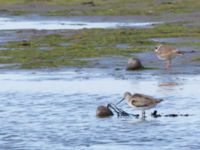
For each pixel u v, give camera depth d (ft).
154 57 118.93
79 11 201.36
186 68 110.63
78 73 109.50
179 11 189.78
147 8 198.80
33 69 114.01
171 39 137.08
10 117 83.51
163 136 73.87
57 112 85.46
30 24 176.24
